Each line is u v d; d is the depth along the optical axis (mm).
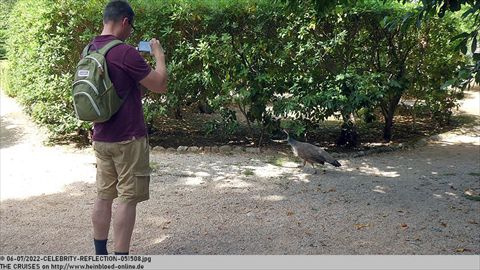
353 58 7672
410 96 8938
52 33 7273
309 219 4418
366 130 9062
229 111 7656
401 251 3703
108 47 3033
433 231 4133
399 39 7746
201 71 7375
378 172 6215
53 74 7375
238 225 4270
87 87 2949
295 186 5492
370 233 4082
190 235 4043
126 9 3207
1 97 12844
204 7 7062
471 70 3680
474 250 3717
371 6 7125
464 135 8680
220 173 6023
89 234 4062
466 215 4559
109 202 3398
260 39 7254
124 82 3043
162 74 3174
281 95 7375
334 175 6016
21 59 9188
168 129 8781
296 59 7266
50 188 5352
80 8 7062
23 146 7527
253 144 7730
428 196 5164
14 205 4797
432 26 7898
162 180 5680
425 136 8578
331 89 7125
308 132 8062
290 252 3691
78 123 7262
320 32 7371
